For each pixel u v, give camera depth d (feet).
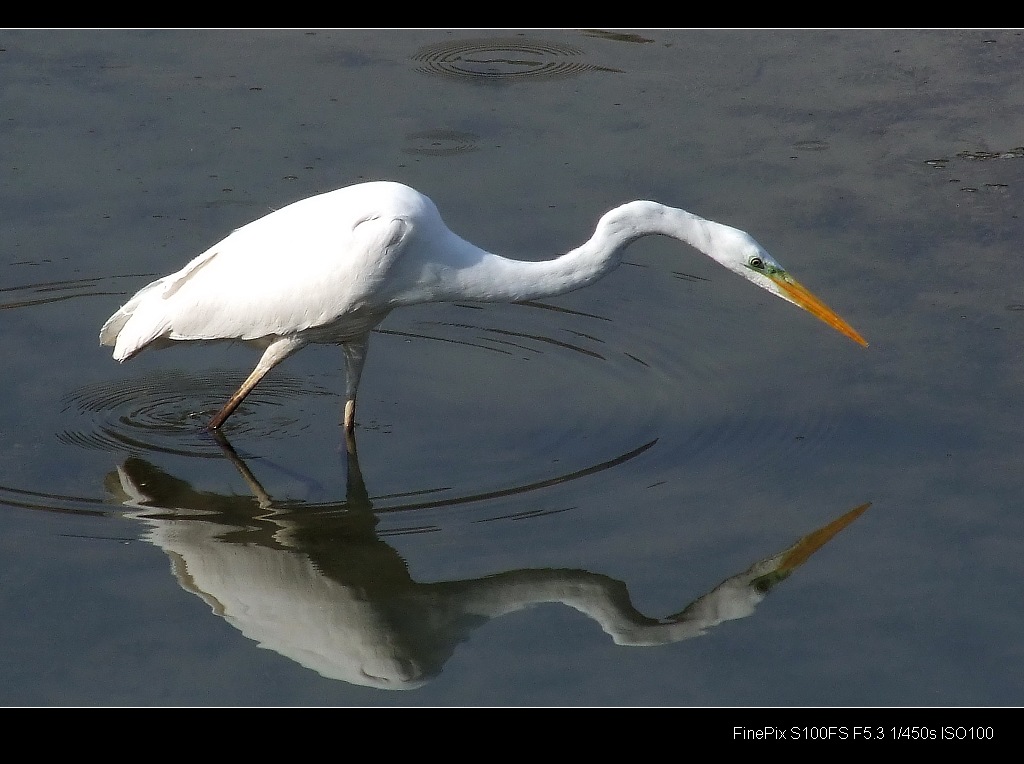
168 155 49.80
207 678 27.25
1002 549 31.14
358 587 30.17
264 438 36.19
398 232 32.89
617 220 33.40
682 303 43.21
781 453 35.09
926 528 31.96
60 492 33.27
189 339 34.86
